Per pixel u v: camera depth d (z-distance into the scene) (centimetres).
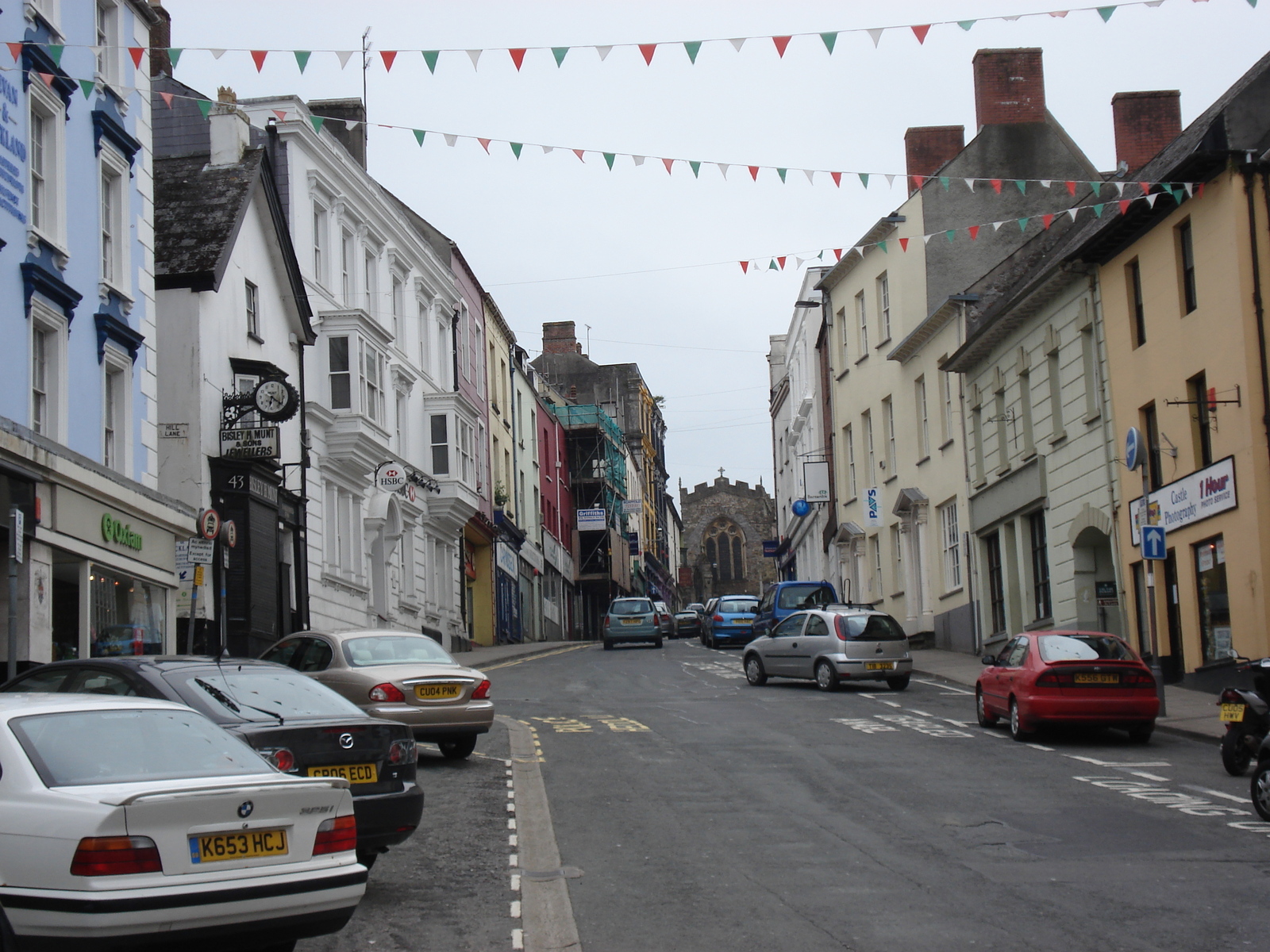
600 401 9181
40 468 1689
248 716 899
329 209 3306
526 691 2544
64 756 667
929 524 3547
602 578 7162
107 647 1922
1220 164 2073
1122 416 2442
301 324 2977
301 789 670
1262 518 1970
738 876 960
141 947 608
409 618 3731
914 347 3619
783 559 6950
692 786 1359
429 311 4147
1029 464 2856
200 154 2848
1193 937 790
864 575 4112
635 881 946
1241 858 1018
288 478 2867
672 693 2456
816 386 5166
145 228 2227
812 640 2500
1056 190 3631
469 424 4312
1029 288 2728
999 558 3109
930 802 1269
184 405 2455
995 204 3662
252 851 648
